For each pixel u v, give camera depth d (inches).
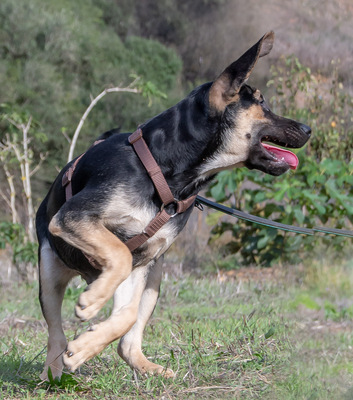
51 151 816.3
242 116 177.0
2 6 910.4
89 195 168.9
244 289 354.9
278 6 1019.9
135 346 191.6
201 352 198.7
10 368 193.2
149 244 174.7
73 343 158.2
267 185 410.9
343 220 404.2
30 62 878.4
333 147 445.1
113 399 165.6
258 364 185.0
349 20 904.9
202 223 522.0
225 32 1167.6
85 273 184.2
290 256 399.2
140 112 917.2
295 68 517.3
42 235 198.7
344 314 200.1
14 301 344.2
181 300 341.1
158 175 170.4
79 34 956.0
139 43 1043.9
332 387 158.2
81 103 916.6
